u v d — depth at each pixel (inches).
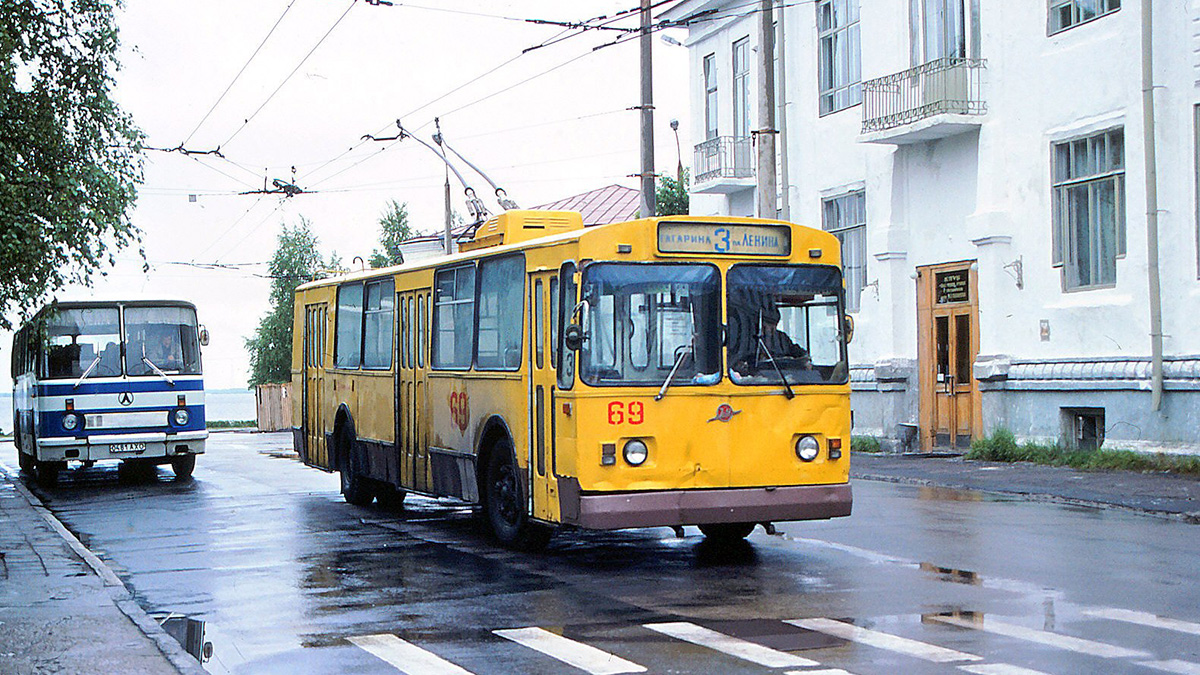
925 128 940.0
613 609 377.1
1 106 576.1
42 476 928.9
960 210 963.3
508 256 518.9
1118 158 826.2
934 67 968.3
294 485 880.3
